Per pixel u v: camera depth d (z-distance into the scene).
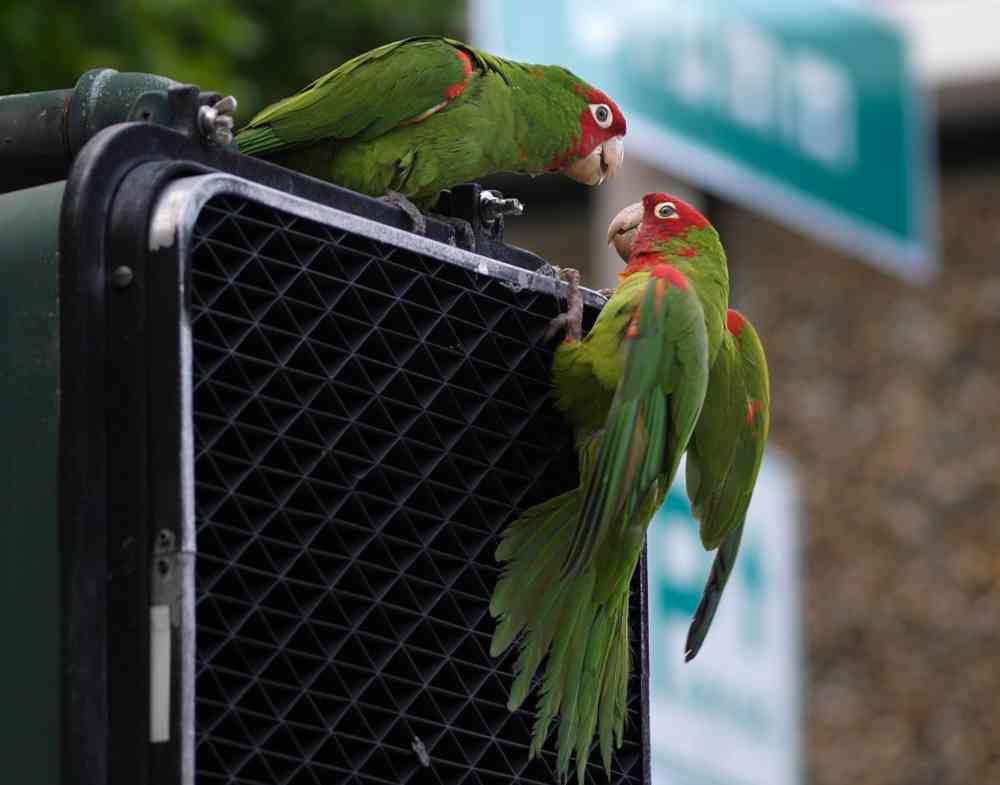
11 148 4.47
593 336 4.96
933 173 20.89
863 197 14.02
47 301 3.66
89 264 3.65
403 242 4.22
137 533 3.55
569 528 4.71
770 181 13.01
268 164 4.09
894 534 20.19
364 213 4.30
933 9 20.97
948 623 19.83
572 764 4.70
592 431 4.91
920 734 19.61
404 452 4.18
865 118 14.09
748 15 12.89
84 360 3.62
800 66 13.48
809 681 20.00
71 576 3.53
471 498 4.40
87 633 3.52
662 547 11.16
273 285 3.92
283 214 3.95
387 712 4.02
